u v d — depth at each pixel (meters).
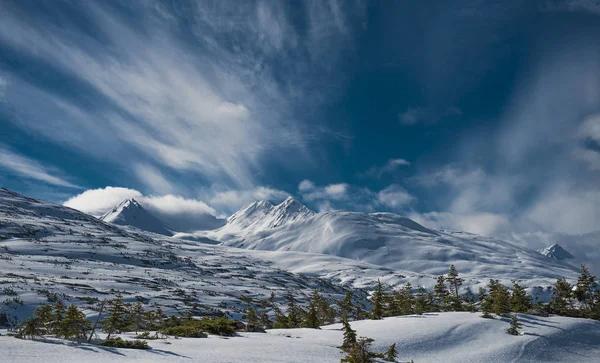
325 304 131.00
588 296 117.19
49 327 53.44
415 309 110.75
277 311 136.00
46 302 116.50
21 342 45.88
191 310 148.00
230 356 47.81
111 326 60.97
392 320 90.44
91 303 125.56
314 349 59.06
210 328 71.12
